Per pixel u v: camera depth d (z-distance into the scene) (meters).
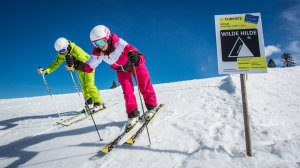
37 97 9.28
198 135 1.99
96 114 3.68
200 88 5.45
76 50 3.35
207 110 2.96
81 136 2.47
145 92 2.59
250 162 1.33
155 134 2.18
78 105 5.59
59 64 3.65
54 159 1.91
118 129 2.55
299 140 1.54
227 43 1.47
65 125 3.13
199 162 1.42
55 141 2.42
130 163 1.61
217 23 1.49
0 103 7.69
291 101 3.11
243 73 1.44
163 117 2.80
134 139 2.00
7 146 2.47
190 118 2.60
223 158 1.44
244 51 1.46
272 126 2.05
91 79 3.66
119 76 2.46
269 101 3.19
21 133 3.02
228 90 4.43
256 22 1.47
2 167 1.86
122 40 2.22
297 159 1.33
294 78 5.46
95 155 1.86
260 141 1.70
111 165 1.62
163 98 4.58
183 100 4.00
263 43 1.45
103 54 2.23
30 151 2.19
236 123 2.21
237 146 1.60
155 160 1.60
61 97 8.41
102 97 7.08
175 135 2.08
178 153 1.66
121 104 4.51
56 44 3.14
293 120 2.20
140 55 2.20
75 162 1.77
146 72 2.48
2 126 3.63
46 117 4.11
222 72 1.46
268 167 1.25
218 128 2.12
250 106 2.80
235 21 1.49
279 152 1.40
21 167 1.83
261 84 4.85
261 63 1.43
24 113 4.94
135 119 2.47
